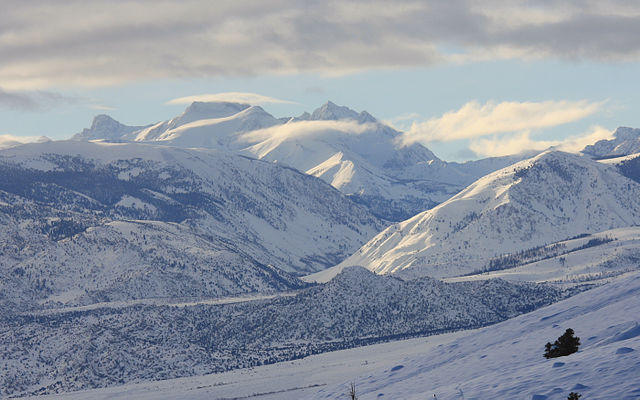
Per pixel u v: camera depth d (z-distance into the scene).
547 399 136.50
